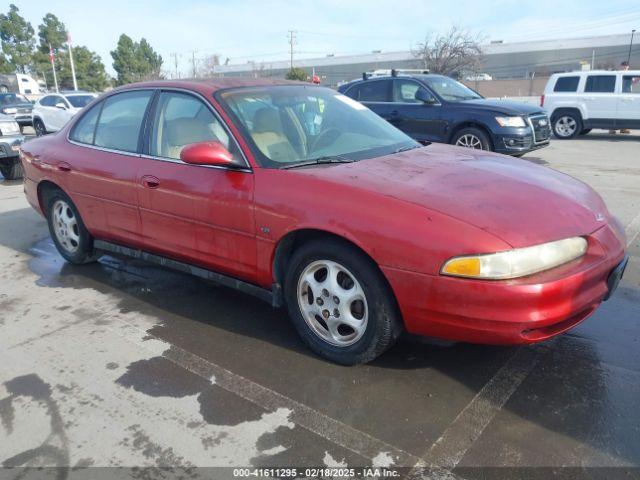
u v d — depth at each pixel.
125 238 4.06
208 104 3.52
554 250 2.55
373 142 3.76
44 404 2.81
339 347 3.04
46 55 58.84
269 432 2.54
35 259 5.14
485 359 3.12
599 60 63.56
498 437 2.46
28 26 60.84
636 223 5.85
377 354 2.92
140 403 2.80
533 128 9.20
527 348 3.24
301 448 2.43
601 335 3.39
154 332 3.56
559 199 2.89
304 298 3.14
